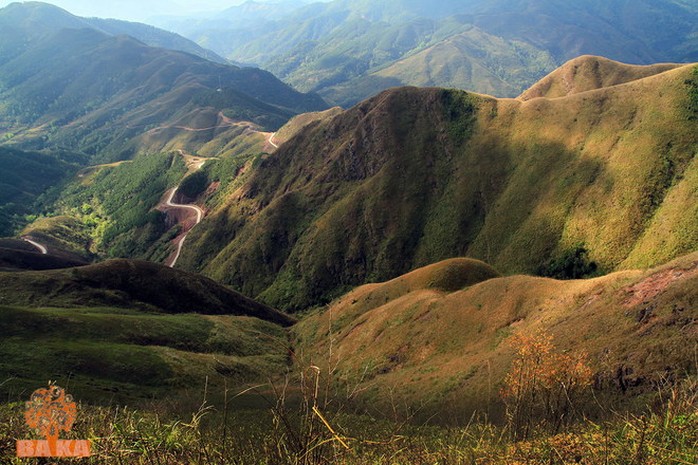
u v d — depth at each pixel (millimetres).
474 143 134500
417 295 63781
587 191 104500
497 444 6316
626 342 26938
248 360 64625
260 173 174625
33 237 186000
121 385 48719
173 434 4914
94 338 59125
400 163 139875
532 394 7027
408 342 54344
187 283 93438
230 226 168125
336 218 138625
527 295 47000
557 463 5375
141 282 87875
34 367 47344
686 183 89250
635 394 22328
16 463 5078
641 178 96312
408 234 128875
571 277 97438
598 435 5551
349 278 130750
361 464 5113
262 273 142375
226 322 80375
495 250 113625
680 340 23438
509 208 117438
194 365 56906
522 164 122438
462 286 66375
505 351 37469
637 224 92750
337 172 153000
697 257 30578
